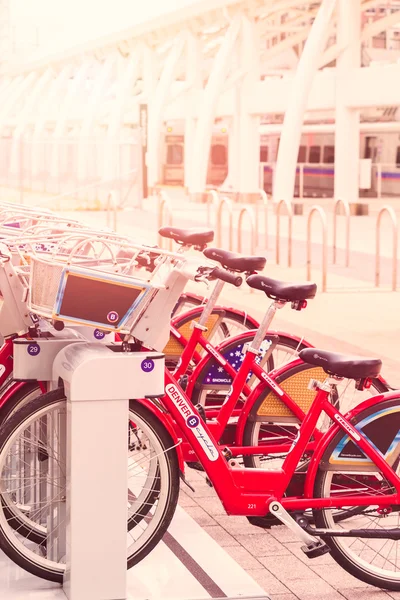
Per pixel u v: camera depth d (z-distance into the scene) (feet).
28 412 13.28
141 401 13.52
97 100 140.77
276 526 16.89
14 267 14.38
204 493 18.63
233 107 113.80
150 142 126.11
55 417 13.96
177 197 128.47
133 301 13.06
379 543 15.07
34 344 13.99
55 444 14.01
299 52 129.59
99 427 12.92
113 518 13.09
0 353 14.61
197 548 15.51
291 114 91.86
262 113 104.53
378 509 14.40
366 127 104.17
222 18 113.29
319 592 14.16
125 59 144.56
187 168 131.03
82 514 12.99
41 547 14.30
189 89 126.72
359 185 95.66
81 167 106.42
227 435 17.06
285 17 126.41
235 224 84.84
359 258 59.11
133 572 14.42
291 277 49.83
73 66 164.66
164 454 13.73
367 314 39.86
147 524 14.10
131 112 142.72
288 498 14.33
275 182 95.40
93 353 13.07
